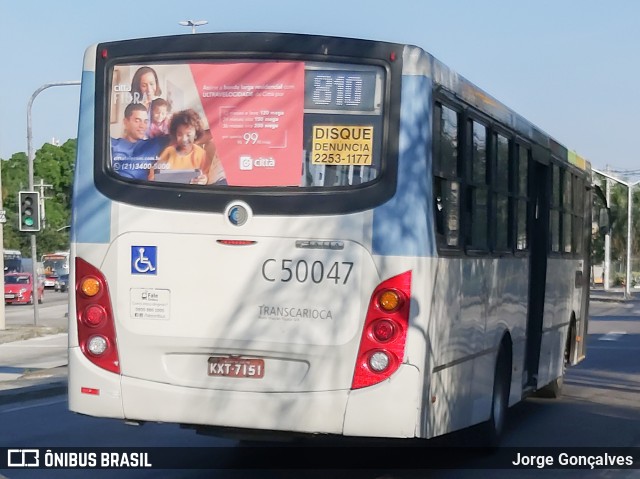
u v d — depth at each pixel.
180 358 8.03
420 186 7.73
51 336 29.31
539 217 12.92
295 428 7.76
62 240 106.44
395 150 7.74
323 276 7.75
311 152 7.84
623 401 15.52
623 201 94.62
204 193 7.96
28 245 102.62
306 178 7.84
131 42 8.23
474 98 9.16
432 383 7.94
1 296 30.14
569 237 14.84
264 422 7.80
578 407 14.71
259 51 7.95
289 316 7.78
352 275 7.71
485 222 9.66
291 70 7.90
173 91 8.11
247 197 7.87
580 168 15.73
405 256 7.67
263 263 7.84
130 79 8.20
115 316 8.11
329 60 7.85
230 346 7.88
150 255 8.04
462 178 8.76
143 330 8.04
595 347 26.84
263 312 7.82
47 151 112.94
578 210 15.68
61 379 16.69
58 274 73.50
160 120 8.12
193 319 7.95
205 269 7.93
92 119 8.27
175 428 11.98
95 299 8.16
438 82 8.10
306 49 7.88
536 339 12.75
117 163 8.18
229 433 8.14
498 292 10.27
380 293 7.68
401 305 7.65
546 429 12.62
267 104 7.92
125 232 8.10
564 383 17.89
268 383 7.85
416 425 7.67
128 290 8.09
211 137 8.00
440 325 8.11
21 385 15.70
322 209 7.77
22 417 12.96
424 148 7.77
